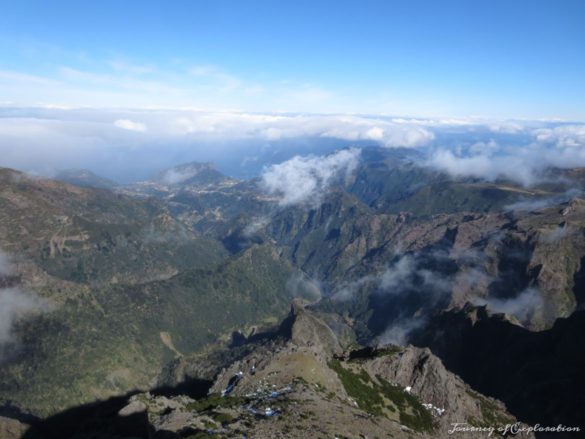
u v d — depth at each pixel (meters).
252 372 171.62
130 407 119.38
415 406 190.50
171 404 143.25
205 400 145.75
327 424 126.31
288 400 143.12
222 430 114.31
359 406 170.38
